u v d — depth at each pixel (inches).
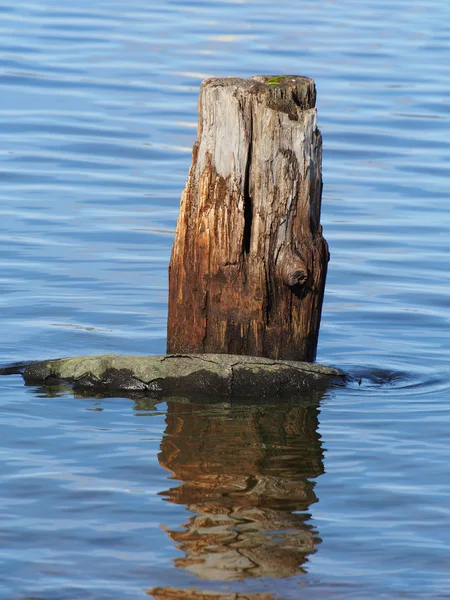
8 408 1054.4
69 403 1077.1
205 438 988.6
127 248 1720.0
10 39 3132.4
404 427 1026.7
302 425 1028.5
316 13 3735.2
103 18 3476.9
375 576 746.8
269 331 1120.8
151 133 2411.4
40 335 1310.3
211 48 3132.4
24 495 853.2
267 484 885.8
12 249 1676.9
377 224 1884.8
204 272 1109.7
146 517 822.5
